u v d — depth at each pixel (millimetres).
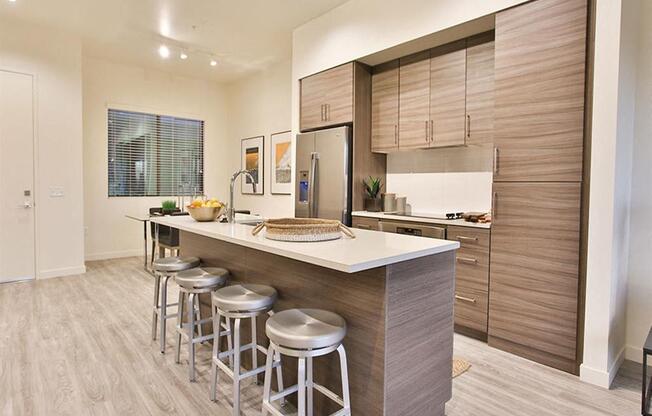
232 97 6855
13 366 2436
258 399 2104
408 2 3225
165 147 6359
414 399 1725
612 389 2236
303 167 4320
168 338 2928
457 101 3246
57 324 3158
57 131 4637
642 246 2611
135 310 3535
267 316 2203
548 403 2092
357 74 3805
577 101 2344
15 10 4027
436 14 3027
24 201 4465
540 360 2559
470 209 3533
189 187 6629
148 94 6098
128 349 2709
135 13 4055
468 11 2828
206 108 6750
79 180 4824
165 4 3861
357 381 1689
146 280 4594
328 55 3996
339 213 3908
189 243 3125
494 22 2848
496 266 2764
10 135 4355
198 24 4336
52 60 4559
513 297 2678
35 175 4520
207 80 6707
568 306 2414
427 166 3854
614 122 2195
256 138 6277
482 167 3449
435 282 1811
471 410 2018
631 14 2375
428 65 3453
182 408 2008
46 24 4391
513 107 2629
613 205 2221
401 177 4082
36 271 4574
